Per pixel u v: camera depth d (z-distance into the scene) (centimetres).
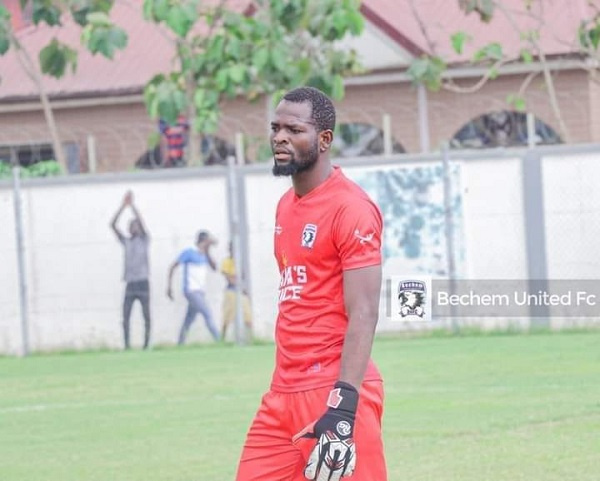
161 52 6681
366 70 5725
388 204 4269
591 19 5809
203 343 4381
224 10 4900
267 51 4731
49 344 4431
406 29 6288
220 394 3341
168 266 4362
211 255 4344
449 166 4222
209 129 4844
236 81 4747
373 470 1372
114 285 4406
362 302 1338
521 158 4234
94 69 6619
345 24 4731
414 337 4297
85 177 4375
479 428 2688
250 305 4362
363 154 6344
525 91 6122
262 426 1408
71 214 4403
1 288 4469
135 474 2372
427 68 5331
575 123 6078
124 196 4369
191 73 4925
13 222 4438
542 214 4231
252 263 4347
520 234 4253
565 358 3675
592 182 4200
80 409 3194
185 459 2505
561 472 2233
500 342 4075
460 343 4097
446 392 3173
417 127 6247
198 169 4322
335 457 1295
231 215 4306
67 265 4419
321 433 1302
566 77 6062
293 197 1413
